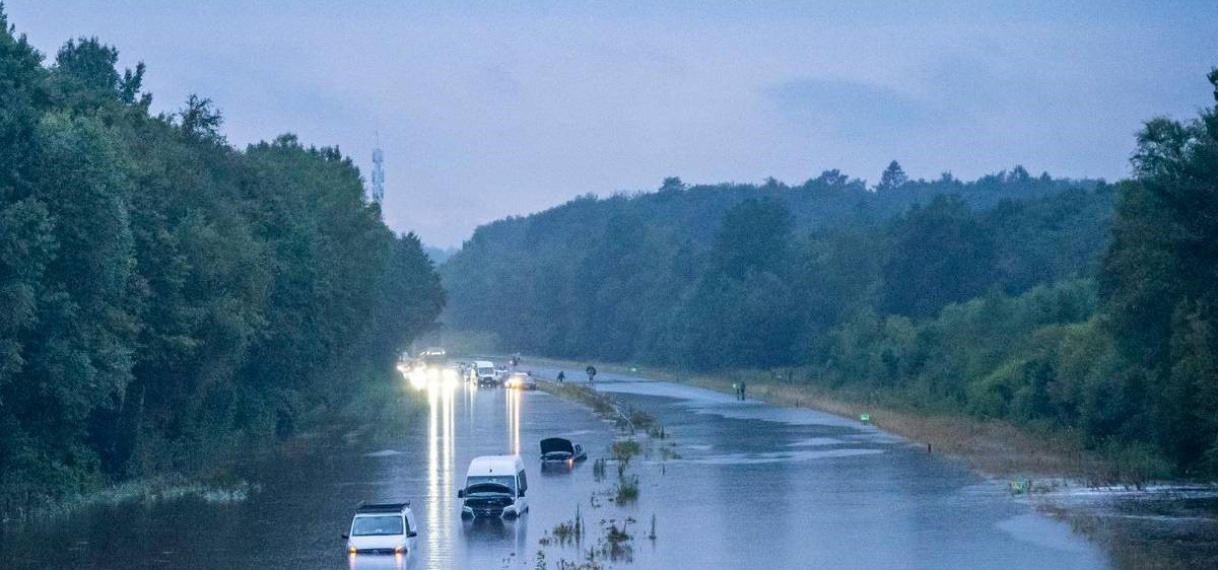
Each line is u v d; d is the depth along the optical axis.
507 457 70.81
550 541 60.69
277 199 113.94
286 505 73.56
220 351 91.94
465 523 66.31
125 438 84.81
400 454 101.62
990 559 55.78
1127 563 54.16
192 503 74.50
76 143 70.00
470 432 120.88
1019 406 118.56
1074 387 105.94
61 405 73.56
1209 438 81.75
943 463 92.12
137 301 78.56
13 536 63.09
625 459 95.25
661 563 55.38
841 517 67.88
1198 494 74.19
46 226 64.81
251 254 94.94
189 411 95.19
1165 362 90.69
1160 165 87.75
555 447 94.62
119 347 75.06
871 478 84.06
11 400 72.25
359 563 55.50
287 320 112.69
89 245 70.56
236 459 98.81
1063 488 77.81
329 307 128.25
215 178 108.56
